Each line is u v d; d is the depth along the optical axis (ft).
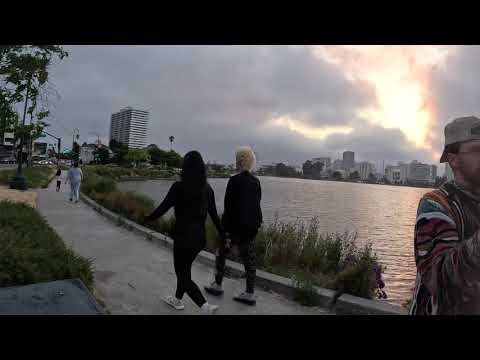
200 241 13.12
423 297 4.91
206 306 13.06
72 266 13.87
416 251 4.79
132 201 40.40
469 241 4.01
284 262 21.72
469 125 4.60
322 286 16.56
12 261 12.57
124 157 377.50
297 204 118.21
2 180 69.97
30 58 23.29
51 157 343.67
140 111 581.53
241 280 18.35
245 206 14.61
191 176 13.07
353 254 21.45
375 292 16.21
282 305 15.01
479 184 4.57
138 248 24.40
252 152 15.17
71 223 33.17
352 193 267.59
